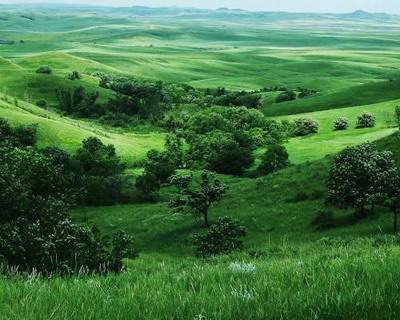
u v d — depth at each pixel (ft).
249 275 16.92
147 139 650.84
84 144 474.49
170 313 11.94
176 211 250.78
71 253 66.08
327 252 34.45
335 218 202.80
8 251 62.49
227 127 629.92
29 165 94.07
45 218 82.58
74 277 19.04
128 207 318.24
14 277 18.70
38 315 11.91
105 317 11.88
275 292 13.14
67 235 69.92
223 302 12.30
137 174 447.01
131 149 555.69
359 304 11.53
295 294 12.74
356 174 191.93
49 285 16.35
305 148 511.40
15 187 82.64
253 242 195.00
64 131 552.41
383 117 638.12
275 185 258.16
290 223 212.43
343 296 11.96
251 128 626.23
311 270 16.21
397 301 11.56
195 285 15.44
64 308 12.54
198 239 172.24
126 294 14.24
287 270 16.96
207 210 249.34
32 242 65.36
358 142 507.71
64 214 86.79
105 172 412.77
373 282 13.38
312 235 191.52
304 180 253.65
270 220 219.61
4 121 507.71
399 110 549.54
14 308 12.43
